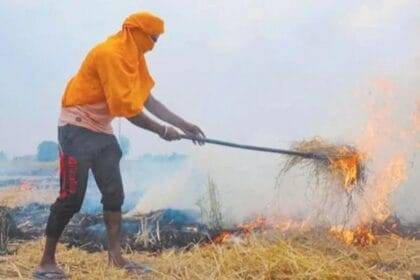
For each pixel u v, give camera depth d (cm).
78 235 614
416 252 562
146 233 609
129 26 512
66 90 518
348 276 494
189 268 516
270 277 489
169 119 557
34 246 587
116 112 497
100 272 511
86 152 506
